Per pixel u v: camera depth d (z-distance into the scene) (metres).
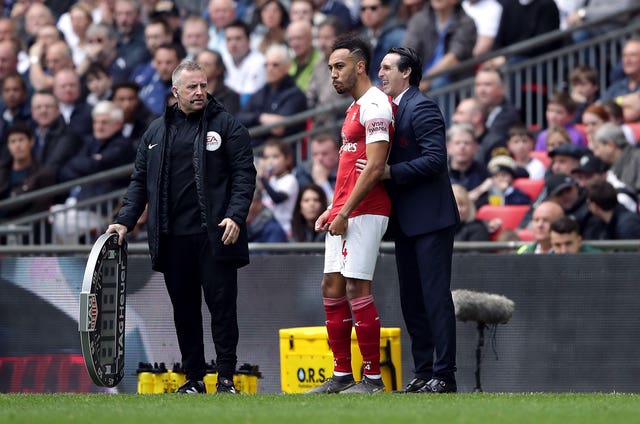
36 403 22.17
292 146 46.53
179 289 26.33
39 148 51.34
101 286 24.81
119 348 25.31
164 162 25.92
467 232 37.75
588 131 42.31
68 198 48.81
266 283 32.22
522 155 42.53
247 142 25.89
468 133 41.66
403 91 25.78
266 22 51.88
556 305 31.08
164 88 52.12
